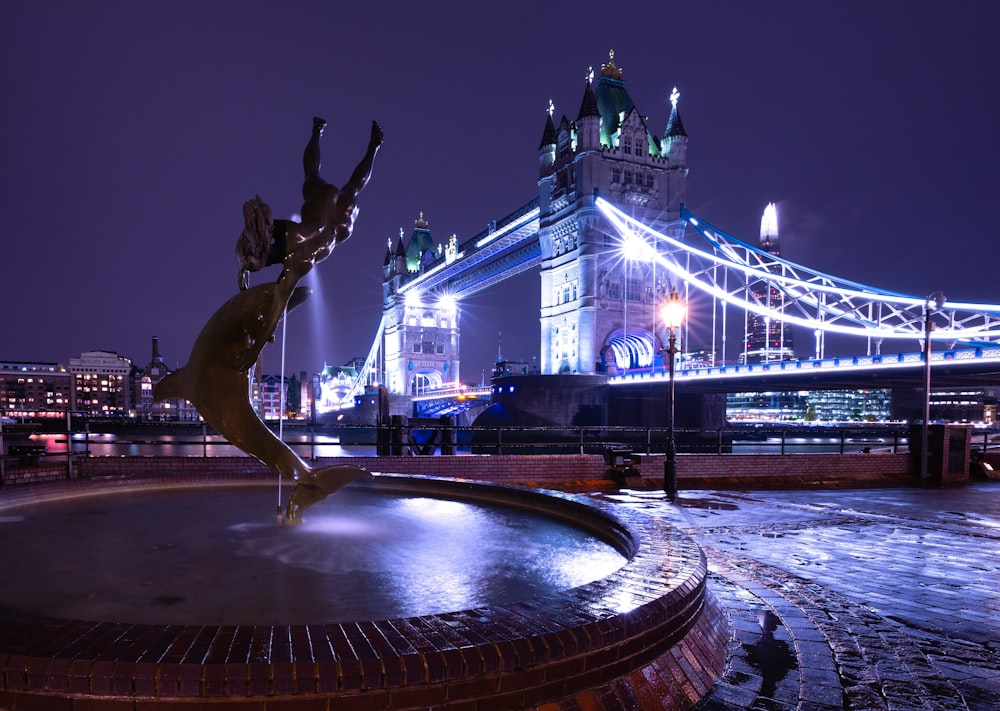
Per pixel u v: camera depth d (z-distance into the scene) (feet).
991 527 33.99
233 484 25.79
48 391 495.41
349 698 8.48
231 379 17.53
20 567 14.02
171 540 16.70
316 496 19.02
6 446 50.55
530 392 257.34
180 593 12.41
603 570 14.83
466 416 343.26
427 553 16.02
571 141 316.19
